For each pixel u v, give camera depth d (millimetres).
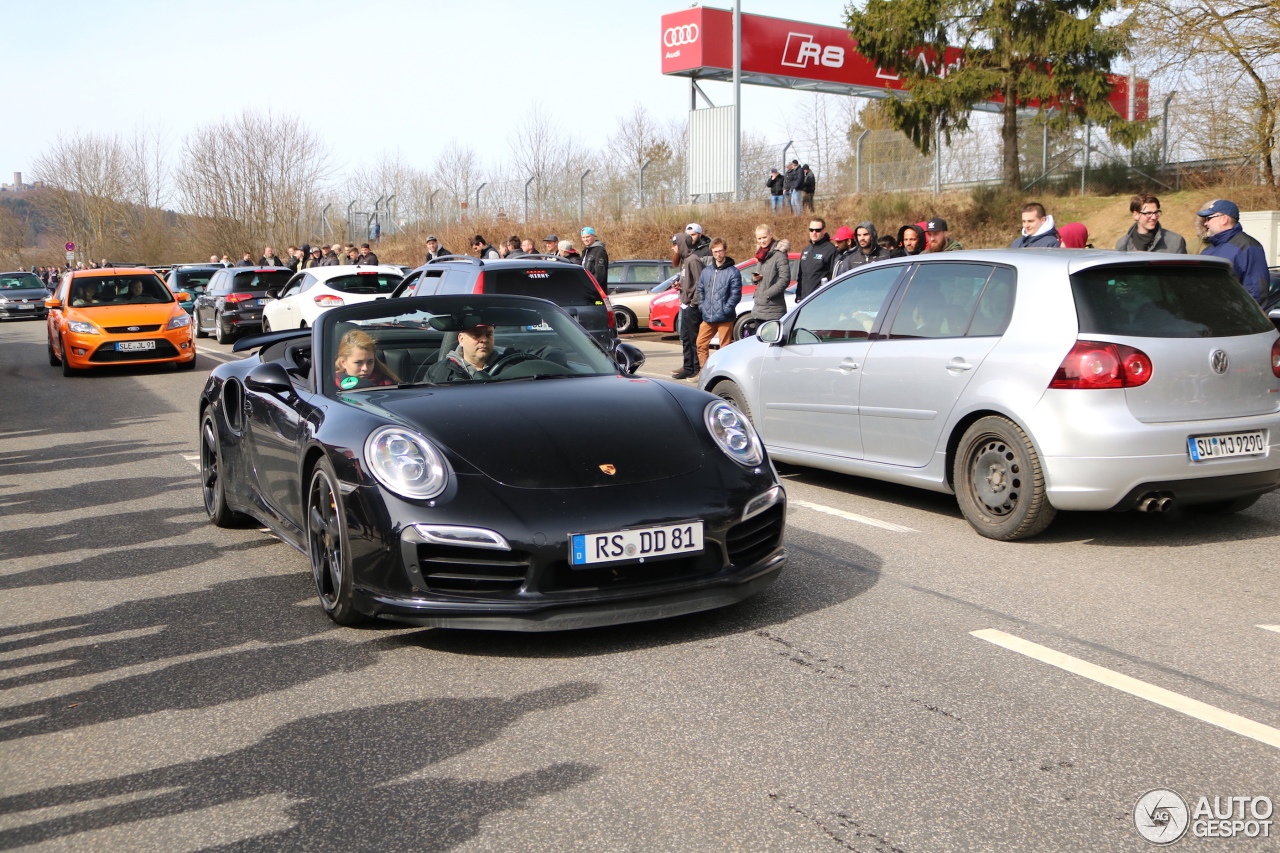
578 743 3109
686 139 31562
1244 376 5180
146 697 3584
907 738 3094
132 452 9109
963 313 5648
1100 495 4992
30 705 3551
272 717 3377
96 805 2822
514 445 3986
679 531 3824
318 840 2594
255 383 4965
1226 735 3084
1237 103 20500
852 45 33031
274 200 45000
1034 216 8320
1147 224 7562
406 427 4070
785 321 6945
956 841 2508
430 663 3820
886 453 6051
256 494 5398
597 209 31938
